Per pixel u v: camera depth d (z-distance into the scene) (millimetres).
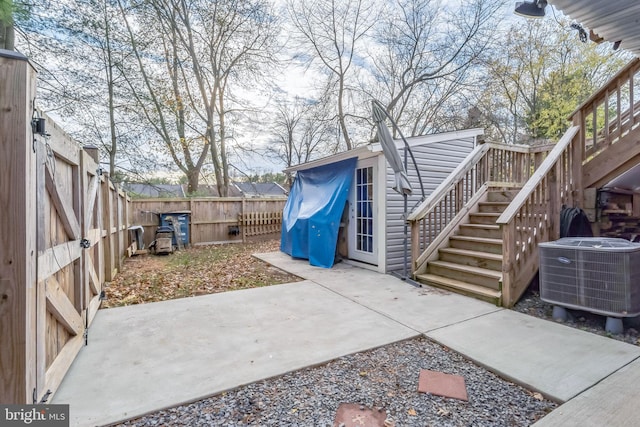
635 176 4602
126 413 1877
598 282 3029
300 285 4898
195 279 5391
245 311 3705
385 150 5133
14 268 1568
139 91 11227
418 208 5191
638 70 4004
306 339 2910
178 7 11719
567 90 11953
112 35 10289
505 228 3734
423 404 1987
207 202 10297
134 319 3453
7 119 1553
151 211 9367
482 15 12703
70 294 2604
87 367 2418
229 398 2053
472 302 3979
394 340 2885
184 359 2541
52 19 8945
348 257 6762
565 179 4348
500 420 1828
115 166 11039
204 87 13047
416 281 5023
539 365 2387
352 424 1801
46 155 1942
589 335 2932
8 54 1551
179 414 1896
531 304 3805
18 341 1578
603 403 1922
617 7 2156
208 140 13047
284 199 11688
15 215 1570
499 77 13242
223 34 12461
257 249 9164
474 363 2482
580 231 4273
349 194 6746
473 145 6969
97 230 3830
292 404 1990
